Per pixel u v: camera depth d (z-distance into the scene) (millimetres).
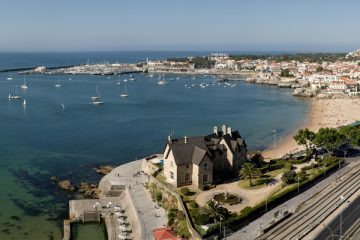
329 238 91688
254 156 156500
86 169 174875
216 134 147875
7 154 193500
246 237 94938
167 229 102062
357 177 135375
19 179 159000
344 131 172375
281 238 93250
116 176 152250
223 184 131375
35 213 127875
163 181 132625
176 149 130500
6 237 111125
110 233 112688
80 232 115125
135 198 129250
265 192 123062
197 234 95750
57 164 180750
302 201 115312
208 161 128875
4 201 136250
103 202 134750
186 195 121500
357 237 91875
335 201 114125
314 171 141125
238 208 112000
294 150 195250
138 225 111938
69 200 138500
